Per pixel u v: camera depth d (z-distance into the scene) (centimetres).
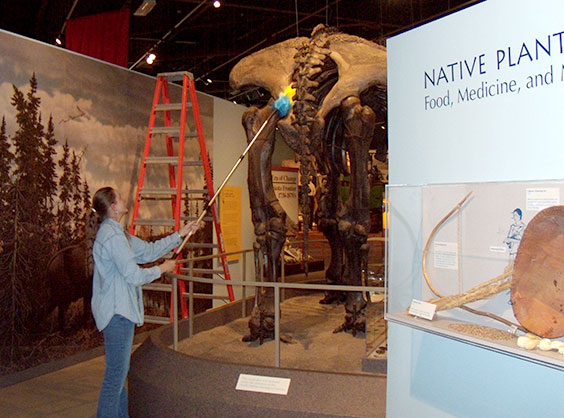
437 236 226
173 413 352
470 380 219
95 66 577
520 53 194
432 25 229
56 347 543
